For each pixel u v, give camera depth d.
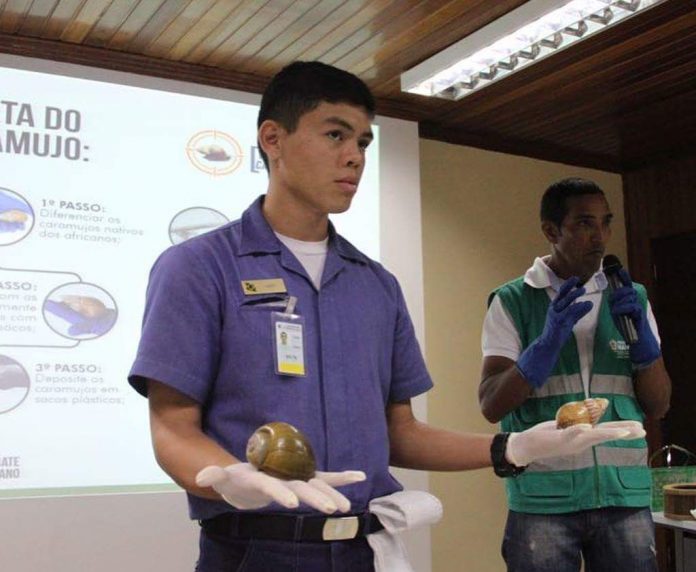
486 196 4.16
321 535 1.12
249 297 1.18
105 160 3.16
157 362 1.13
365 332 1.27
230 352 1.17
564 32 2.99
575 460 2.11
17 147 3.02
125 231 3.16
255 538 1.12
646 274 4.52
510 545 2.19
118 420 3.06
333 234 1.33
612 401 2.18
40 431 2.93
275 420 1.15
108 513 2.97
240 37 3.10
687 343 4.33
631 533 2.11
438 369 3.90
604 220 2.23
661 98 3.74
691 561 2.60
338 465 1.17
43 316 2.99
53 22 2.98
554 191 2.29
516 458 1.24
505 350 2.26
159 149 3.25
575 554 2.13
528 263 4.24
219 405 1.17
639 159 4.57
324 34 3.08
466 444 1.30
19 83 3.05
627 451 2.15
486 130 4.11
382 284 1.38
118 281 3.12
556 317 2.03
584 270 2.23
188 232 3.26
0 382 2.90
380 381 1.31
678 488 2.62
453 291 4.00
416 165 3.77
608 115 3.94
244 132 3.42
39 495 2.90
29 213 3.01
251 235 1.25
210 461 1.03
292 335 1.19
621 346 2.21
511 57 3.20
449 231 4.03
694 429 4.26
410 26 3.01
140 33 3.07
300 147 1.21
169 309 1.15
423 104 3.77
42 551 2.86
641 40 3.16
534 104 3.79
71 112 3.12
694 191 4.32
